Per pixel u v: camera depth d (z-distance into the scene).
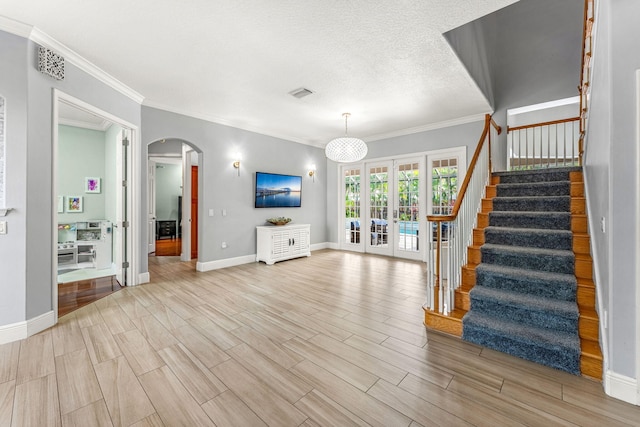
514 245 2.91
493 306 2.43
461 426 1.47
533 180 3.66
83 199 5.26
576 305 2.19
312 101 4.16
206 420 1.52
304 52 2.83
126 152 3.94
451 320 2.48
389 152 6.10
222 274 4.62
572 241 2.62
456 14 2.27
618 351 1.66
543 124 4.46
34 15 2.27
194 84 3.56
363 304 3.26
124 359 2.11
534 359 2.05
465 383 1.83
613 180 1.65
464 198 2.93
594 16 2.17
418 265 5.27
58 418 1.53
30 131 2.48
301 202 6.61
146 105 4.09
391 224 6.17
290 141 6.36
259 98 4.04
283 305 3.23
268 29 2.46
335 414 1.56
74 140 5.16
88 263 5.21
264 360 2.10
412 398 1.69
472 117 4.91
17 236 2.41
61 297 3.47
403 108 4.48
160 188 8.98
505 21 4.65
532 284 2.41
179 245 7.83
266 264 5.38
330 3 2.14
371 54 2.88
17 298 2.40
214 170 4.96
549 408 1.60
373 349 2.25
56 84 2.72
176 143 6.95
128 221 3.95
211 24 2.39
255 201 5.59
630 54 1.58
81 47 2.74
